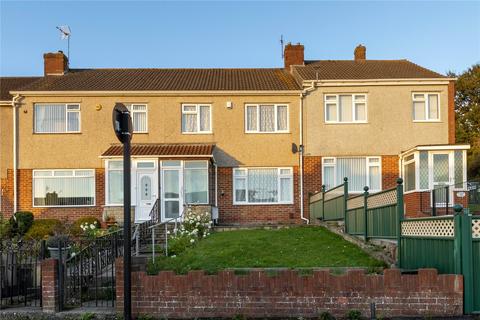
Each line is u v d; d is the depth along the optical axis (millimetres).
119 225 21078
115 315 9188
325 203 18938
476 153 38750
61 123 23578
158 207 21094
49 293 9547
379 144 23641
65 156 23422
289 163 23672
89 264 11398
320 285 8797
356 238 13438
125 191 8367
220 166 23609
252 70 28500
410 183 22141
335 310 8719
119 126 8328
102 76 26484
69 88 23734
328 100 23859
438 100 23859
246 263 11586
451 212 18797
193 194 22281
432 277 8578
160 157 22094
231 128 23766
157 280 8992
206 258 12320
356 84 23703
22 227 21219
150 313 8969
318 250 12867
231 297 8898
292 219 23391
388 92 23812
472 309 8438
